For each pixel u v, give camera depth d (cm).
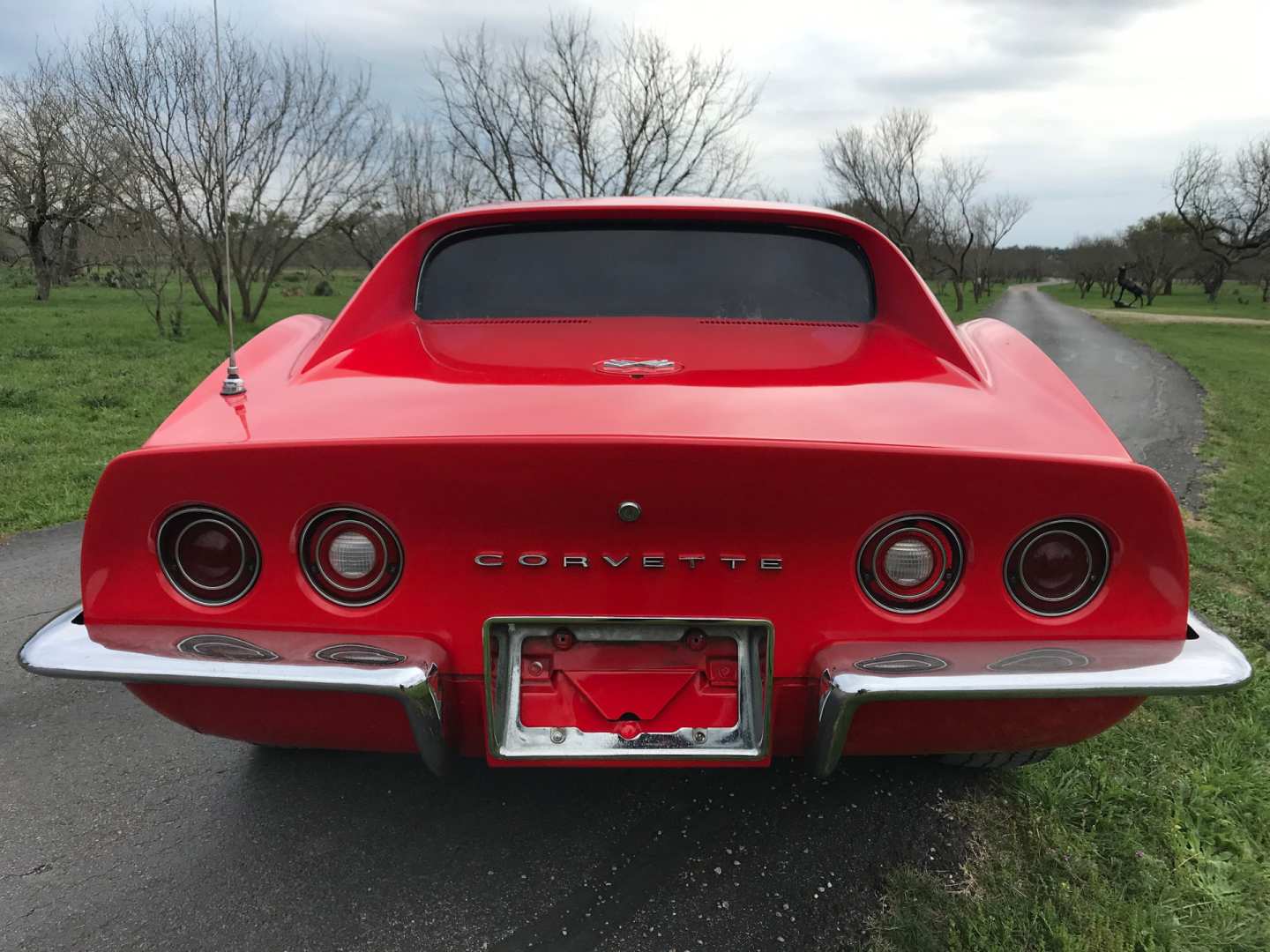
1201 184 5781
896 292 238
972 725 164
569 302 240
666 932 179
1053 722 164
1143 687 148
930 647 158
